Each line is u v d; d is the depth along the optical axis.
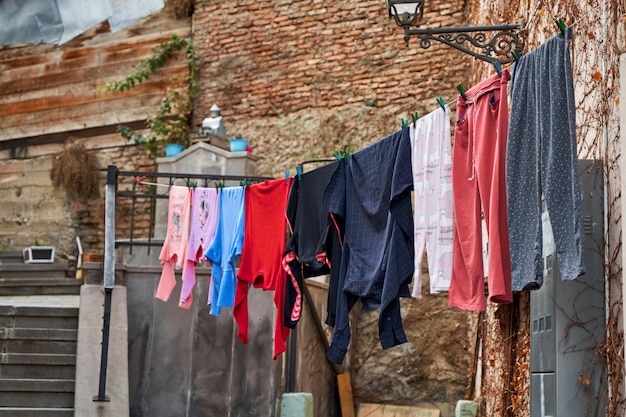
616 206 5.73
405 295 6.55
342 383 11.08
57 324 9.42
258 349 9.58
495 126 6.02
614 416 5.60
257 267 7.99
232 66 13.53
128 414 8.58
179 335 9.58
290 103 13.11
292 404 9.47
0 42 14.88
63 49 14.52
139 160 13.83
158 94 13.88
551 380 5.99
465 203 6.17
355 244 6.90
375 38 12.77
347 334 6.90
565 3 6.77
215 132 12.54
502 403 8.06
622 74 5.48
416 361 11.25
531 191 5.75
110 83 14.05
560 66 5.50
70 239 13.85
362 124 12.62
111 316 9.16
